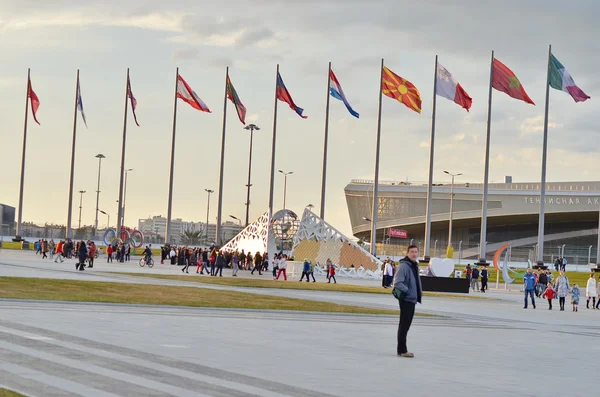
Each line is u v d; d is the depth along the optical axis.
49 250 85.50
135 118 92.88
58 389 11.02
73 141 100.75
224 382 12.57
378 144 82.00
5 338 16.53
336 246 79.81
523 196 158.75
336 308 32.47
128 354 15.16
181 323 22.67
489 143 79.94
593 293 50.09
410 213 172.25
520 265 123.50
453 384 13.85
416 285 17.52
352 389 12.66
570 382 14.95
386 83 75.31
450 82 73.81
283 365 14.96
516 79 73.50
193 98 86.62
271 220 83.56
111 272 56.47
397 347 17.73
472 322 30.09
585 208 154.00
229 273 72.94
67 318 22.14
